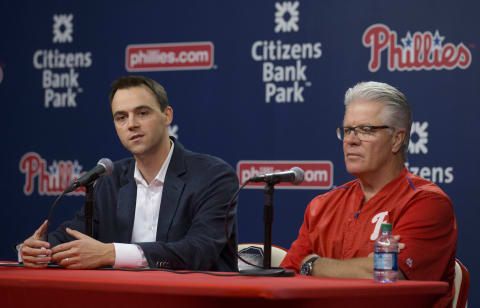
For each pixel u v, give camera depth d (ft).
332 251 12.59
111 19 24.26
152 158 13.85
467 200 20.31
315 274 11.25
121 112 13.57
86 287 8.22
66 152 24.49
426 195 11.69
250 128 22.62
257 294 7.28
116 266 11.05
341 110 21.65
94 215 14.33
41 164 24.70
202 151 23.06
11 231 24.76
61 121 24.61
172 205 13.53
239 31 22.86
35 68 24.91
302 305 7.85
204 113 23.09
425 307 10.11
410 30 21.02
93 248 10.75
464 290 12.25
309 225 13.16
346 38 21.68
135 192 14.01
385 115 12.07
